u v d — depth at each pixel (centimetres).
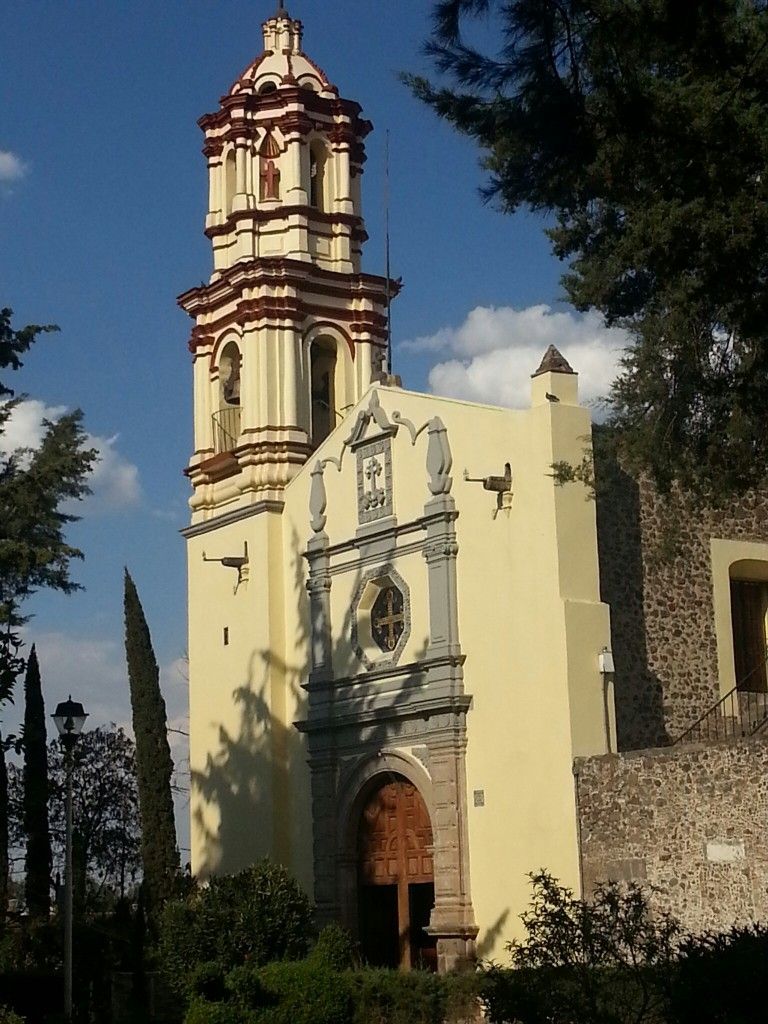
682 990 1758
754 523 3506
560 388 3234
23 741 2652
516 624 3219
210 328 4194
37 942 3694
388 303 4194
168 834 4081
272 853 3756
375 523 3606
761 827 2692
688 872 2802
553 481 3161
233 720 3938
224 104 4191
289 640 3862
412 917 3462
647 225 1962
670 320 2195
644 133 1908
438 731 3350
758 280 2022
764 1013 1705
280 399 4003
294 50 4278
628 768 2938
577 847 3006
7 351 2862
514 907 3136
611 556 3288
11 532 2853
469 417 3400
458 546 3394
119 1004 3312
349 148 4231
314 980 2780
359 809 3603
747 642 3534
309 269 4069
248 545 3953
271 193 4162
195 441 4200
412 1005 2719
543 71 1811
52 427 2955
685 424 2388
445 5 1706
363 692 3591
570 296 2198
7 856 4122
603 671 3109
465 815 3291
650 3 1809
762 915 2669
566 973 1909
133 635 4219
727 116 1888
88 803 5209
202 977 2742
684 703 3303
